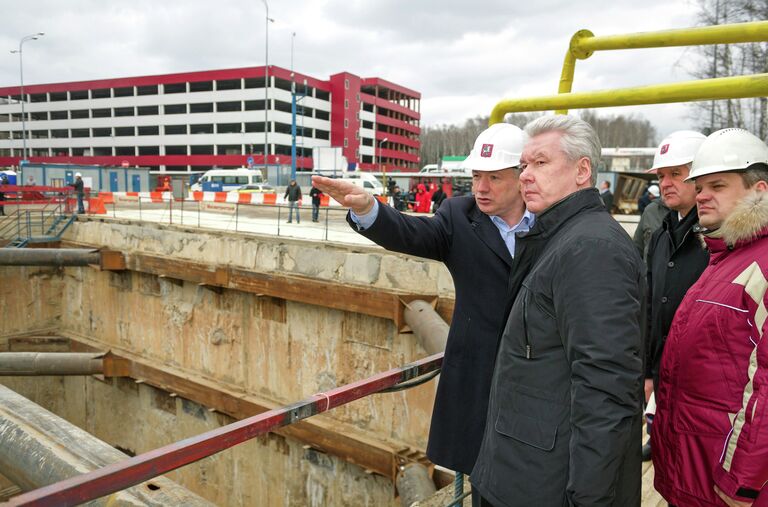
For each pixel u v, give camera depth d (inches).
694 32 124.6
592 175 81.0
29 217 674.2
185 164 3090.6
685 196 126.8
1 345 624.1
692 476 80.9
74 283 653.9
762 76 109.2
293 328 446.3
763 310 74.4
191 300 524.1
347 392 82.1
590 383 65.7
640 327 71.4
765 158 85.9
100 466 72.2
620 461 66.1
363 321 404.5
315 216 725.9
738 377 76.9
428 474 335.6
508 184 99.0
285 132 3070.9
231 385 494.6
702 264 124.6
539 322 74.0
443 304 358.9
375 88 3550.7
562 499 71.0
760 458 68.8
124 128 3267.7
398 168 3850.9
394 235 98.1
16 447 77.9
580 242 70.9
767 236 79.0
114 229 602.2
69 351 641.0
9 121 3484.3
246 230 541.6
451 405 101.9
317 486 437.1
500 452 76.2
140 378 548.7
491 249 101.0
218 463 503.2
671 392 85.4
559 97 141.0
